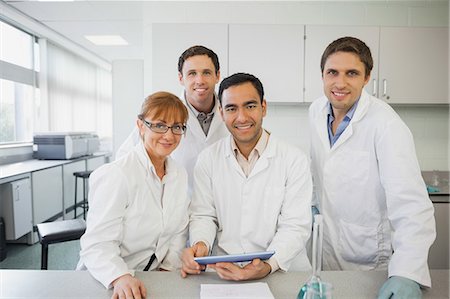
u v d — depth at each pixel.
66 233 2.36
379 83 2.92
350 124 1.50
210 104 1.86
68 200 4.80
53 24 4.65
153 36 2.89
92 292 1.10
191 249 1.28
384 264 1.58
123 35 5.17
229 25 2.89
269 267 1.23
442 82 2.92
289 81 2.92
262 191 1.44
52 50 5.52
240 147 1.46
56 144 4.77
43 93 5.34
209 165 1.54
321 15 3.20
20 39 4.90
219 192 1.49
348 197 1.57
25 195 3.65
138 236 1.32
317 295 0.95
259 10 3.20
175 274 1.23
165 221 1.37
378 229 1.55
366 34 2.90
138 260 1.37
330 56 1.42
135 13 4.23
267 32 2.90
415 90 2.93
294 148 1.50
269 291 1.09
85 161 5.45
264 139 1.46
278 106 3.29
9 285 1.14
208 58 1.75
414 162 1.29
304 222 1.40
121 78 4.10
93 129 7.11
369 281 1.19
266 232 1.45
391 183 1.30
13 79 4.71
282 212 1.45
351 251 1.61
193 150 1.89
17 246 3.78
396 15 3.20
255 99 1.29
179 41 2.89
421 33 2.90
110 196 1.23
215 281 1.18
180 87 2.90
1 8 4.05
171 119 1.26
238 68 2.91
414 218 1.20
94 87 7.16
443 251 2.61
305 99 2.93
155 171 1.34
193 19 3.22
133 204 1.29
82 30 4.91
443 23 3.16
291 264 1.47
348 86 1.40
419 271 1.10
